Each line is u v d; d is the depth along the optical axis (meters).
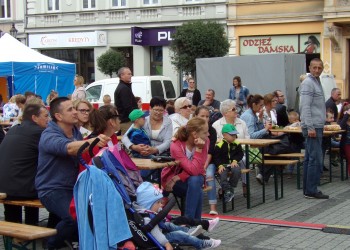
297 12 27.00
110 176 5.45
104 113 6.60
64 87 20.36
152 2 31.09
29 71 19.05
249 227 7.79
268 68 19.03
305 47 27.08
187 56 26.27
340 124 11.50
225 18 28.80
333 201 9.46
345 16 25.00
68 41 33.38
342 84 26.08
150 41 31.30
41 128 6.82
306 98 9.30
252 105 10.89
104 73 30.67
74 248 6.01
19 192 6.67
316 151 9.56
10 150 6.73
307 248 6.68
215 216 8.41
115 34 32.28
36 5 34.38
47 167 6.09
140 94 20.94
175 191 7.37
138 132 8.34
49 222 7.09
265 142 8.97
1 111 19.16
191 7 29.73
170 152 7.75
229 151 8.69
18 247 5.59
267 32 27.91
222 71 20.06
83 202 5.20
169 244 5.51
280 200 9.66
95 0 32.69
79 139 6.52
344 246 6.74
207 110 8.67
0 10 35.44
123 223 5.11
